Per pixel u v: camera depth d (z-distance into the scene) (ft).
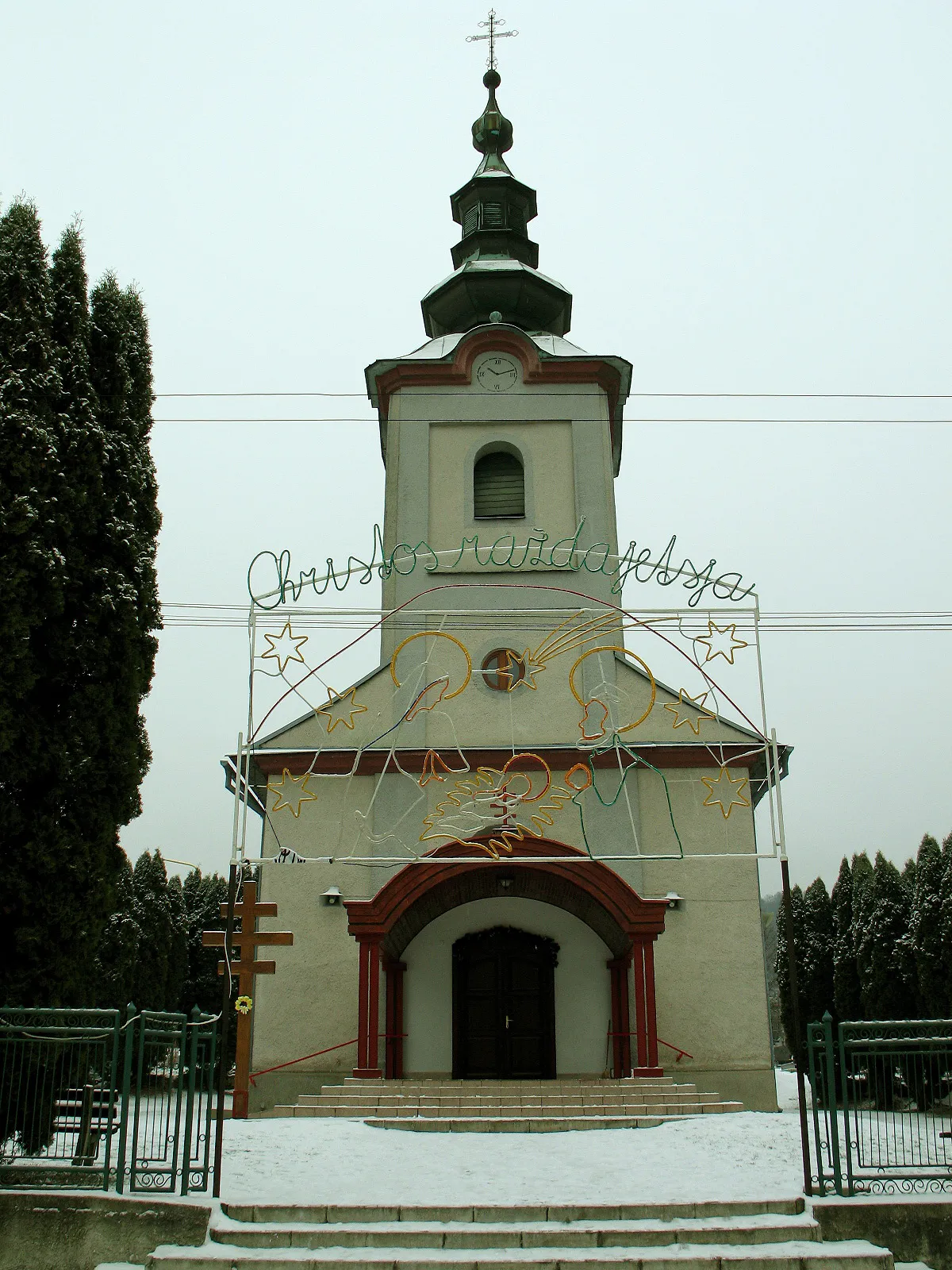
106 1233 32.91
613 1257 31.50
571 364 79.41
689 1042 64.59
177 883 96.27
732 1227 33.04
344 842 68.44
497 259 88.99
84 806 39.50
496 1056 66.39
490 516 77.10
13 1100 35.96
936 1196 34.65
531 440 78.43
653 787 68.80
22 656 37.99
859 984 88.02
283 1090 64.54
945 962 72.59
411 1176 39.04
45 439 39.91
